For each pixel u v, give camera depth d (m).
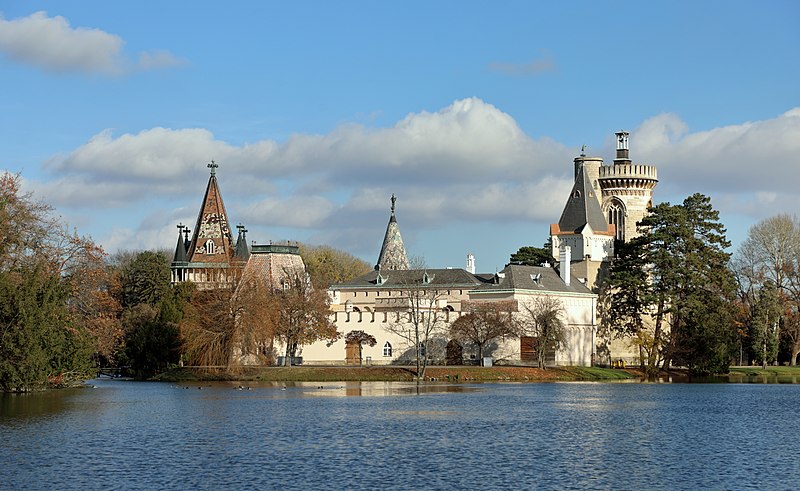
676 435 88.88
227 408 109.44
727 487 65.19
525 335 186.50
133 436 85.50
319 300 184.50
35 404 111.00
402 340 186.00
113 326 148.00
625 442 84.25
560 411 108.88
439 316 186.38
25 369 118.56
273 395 128.88
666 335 193.88
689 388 149.75
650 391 141.88
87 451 77.25
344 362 187.62
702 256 190.50
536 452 78.44
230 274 168.12
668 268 189.75
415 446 81.06
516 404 117.19
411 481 66.50
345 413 104.81
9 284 117.69
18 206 127.69
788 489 64.56
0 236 124.00
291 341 179.62
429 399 123.50
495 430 91.25
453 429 91.69
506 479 67.31
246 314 159.00
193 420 97.06
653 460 75.00
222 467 70.94
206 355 158.38
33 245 131.12
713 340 182.62
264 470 69.94
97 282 144.75
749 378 180.38
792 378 179.88
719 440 85.81
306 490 63.66
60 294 126.38
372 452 77.81
